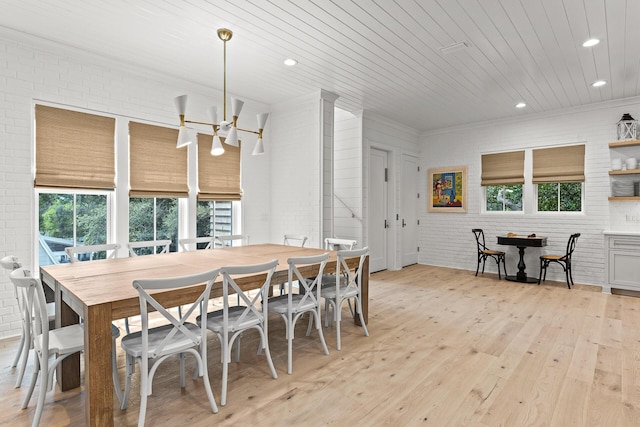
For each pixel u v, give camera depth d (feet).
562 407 6.73
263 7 8.97
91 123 11.86
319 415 6.48
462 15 9.37
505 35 10.44
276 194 17.56
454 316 12.35
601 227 16.94
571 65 12.60
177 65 12.69
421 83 14.47
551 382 7.70
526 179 19.12
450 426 6.16
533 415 6.48
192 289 6.73
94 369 5.53
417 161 23.18
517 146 19.43
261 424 6.20
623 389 7.39
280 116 17.30
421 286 16.90
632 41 10.74
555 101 16.76
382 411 6.62
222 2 8.74
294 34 10.42
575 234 16.57
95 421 5.53
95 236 12.23
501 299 14.60
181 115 8.89
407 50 11.46
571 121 17.71
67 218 11.63
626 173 15.85
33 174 10.76
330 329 11.10
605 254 15.74
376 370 8.29
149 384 5.94
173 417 6.40
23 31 10.21
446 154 22.17
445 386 7.55
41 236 11.12
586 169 17.33
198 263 9.21
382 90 15.39
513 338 10.30
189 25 9.90
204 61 12.35
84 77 11.68
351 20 9.64
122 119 12.57
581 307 13.44
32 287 6.06
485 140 20.59
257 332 10.89
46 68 10.91
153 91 13.37
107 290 6.36
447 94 15.84
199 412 6.56
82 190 11.74
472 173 21.07
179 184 14.19
